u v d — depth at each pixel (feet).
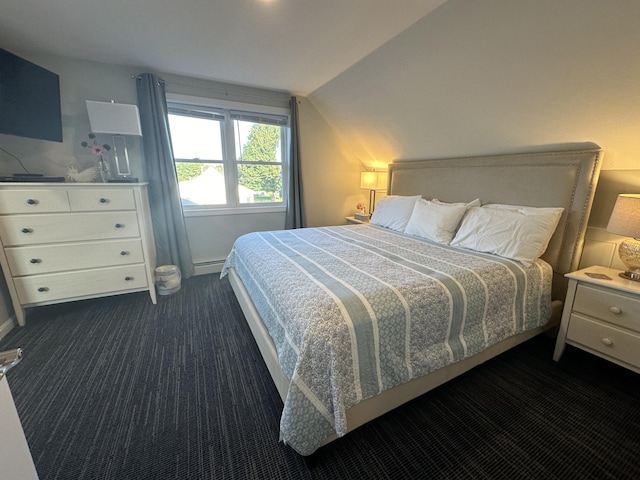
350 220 13.19
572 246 6.43
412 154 10.51
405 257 6.15
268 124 11.18
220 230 11.21
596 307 5.29
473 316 4.84
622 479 3.60
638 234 4.96
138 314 7.86
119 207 7.61
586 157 6.07
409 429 4.32
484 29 5.30
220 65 8.36
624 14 3.99
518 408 4.72
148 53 7.59
